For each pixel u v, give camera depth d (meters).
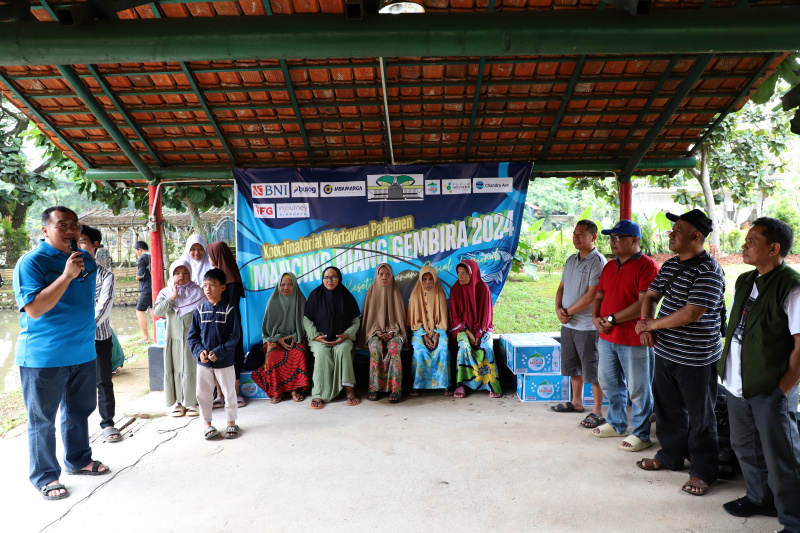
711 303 3.20
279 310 5.45
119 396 5.60
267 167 5.73
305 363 5.37
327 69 4.51
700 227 3.29
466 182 5.71
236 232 5.70
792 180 16.70
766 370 2.71
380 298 5.48
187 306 4.89
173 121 5.10
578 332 4.59
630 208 5.77
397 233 5.73
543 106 4.98
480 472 3.66
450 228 5.74
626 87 4.73
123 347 8.50
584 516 3.07
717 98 4.84
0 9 2.95
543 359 5.15
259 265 5.71
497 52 2.86
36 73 4.47
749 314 2.81
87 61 2.92
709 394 3.31
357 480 3.57
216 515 3.16
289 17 2.84
